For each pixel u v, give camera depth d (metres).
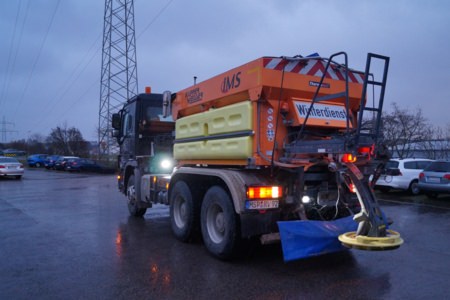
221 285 4.57
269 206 5.11
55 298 4.20
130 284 4.62
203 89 6.57
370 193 4.52
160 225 8.36
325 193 5.43
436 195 13.47
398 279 4.77
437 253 6.00
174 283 4.64
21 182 21.44
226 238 5.36
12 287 4.53
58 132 57.47
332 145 4.55
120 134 10.41
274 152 5.29
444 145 27.33
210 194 5.80
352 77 5.98
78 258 5.75
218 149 6.01
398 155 26.19
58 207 11.21
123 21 33.66
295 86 5.36
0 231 7.73
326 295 4.24
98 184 19.92
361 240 4.30
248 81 5.36
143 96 9.27
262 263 5.45
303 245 4.73
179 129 7.44
